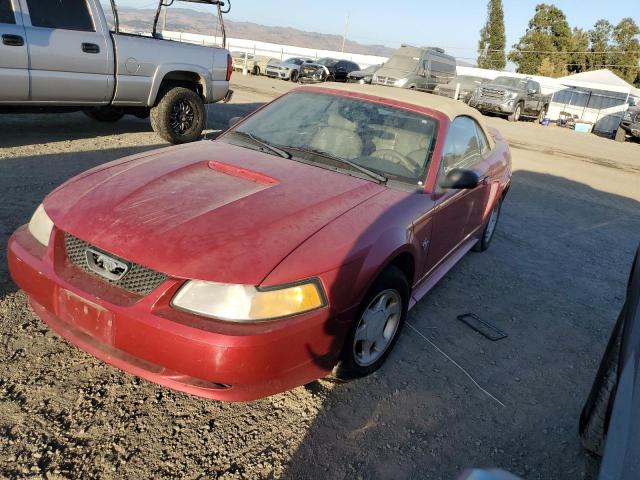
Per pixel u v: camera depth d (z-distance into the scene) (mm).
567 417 2959
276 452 2396
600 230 6793
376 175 3199
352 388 2906
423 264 3365
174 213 2455
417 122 3592
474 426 2770
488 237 5336
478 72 32562
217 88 8016
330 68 28906
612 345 2541
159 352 2172
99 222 2414
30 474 2104
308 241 2404
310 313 2303
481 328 3801
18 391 2512
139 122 9156
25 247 2598
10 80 5828
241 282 2156
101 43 6496
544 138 16594
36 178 5332
